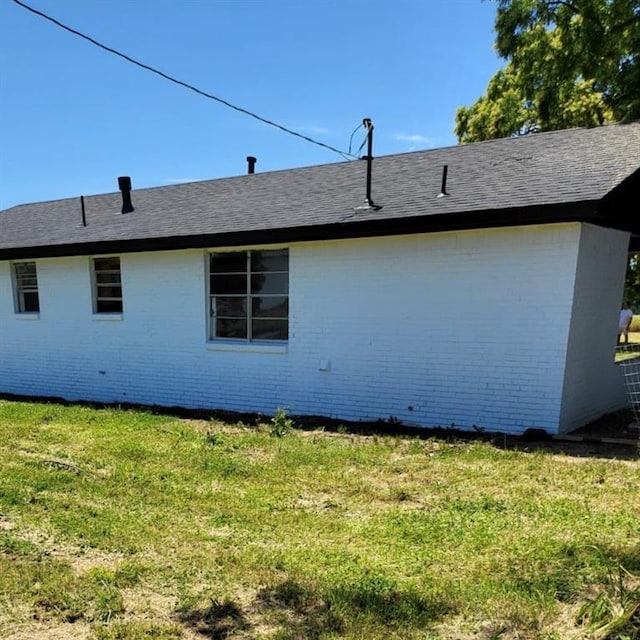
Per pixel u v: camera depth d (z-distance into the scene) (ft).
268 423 24.35
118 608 8.98
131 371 30.76
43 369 34.24
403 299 22.81
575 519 12.25
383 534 11.91
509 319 20.68
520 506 13.29
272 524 12.62
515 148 26.40
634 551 10.27
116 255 30.58
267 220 25.64
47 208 43.16
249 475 16.38
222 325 28.04
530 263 20.11
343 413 24.57
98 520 12.85
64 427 23.39
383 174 28.50
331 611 8.73
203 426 23.89
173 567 10.47
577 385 21.06
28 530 12.26
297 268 25.20
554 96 50.60
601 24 44.21
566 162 22.31
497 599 8.84
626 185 19.58
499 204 19.49
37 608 9.05
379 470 16.72
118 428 23.18
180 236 26.78
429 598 9.02
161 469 17.03
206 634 8.27
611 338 23.93
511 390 20.83
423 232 21.34
